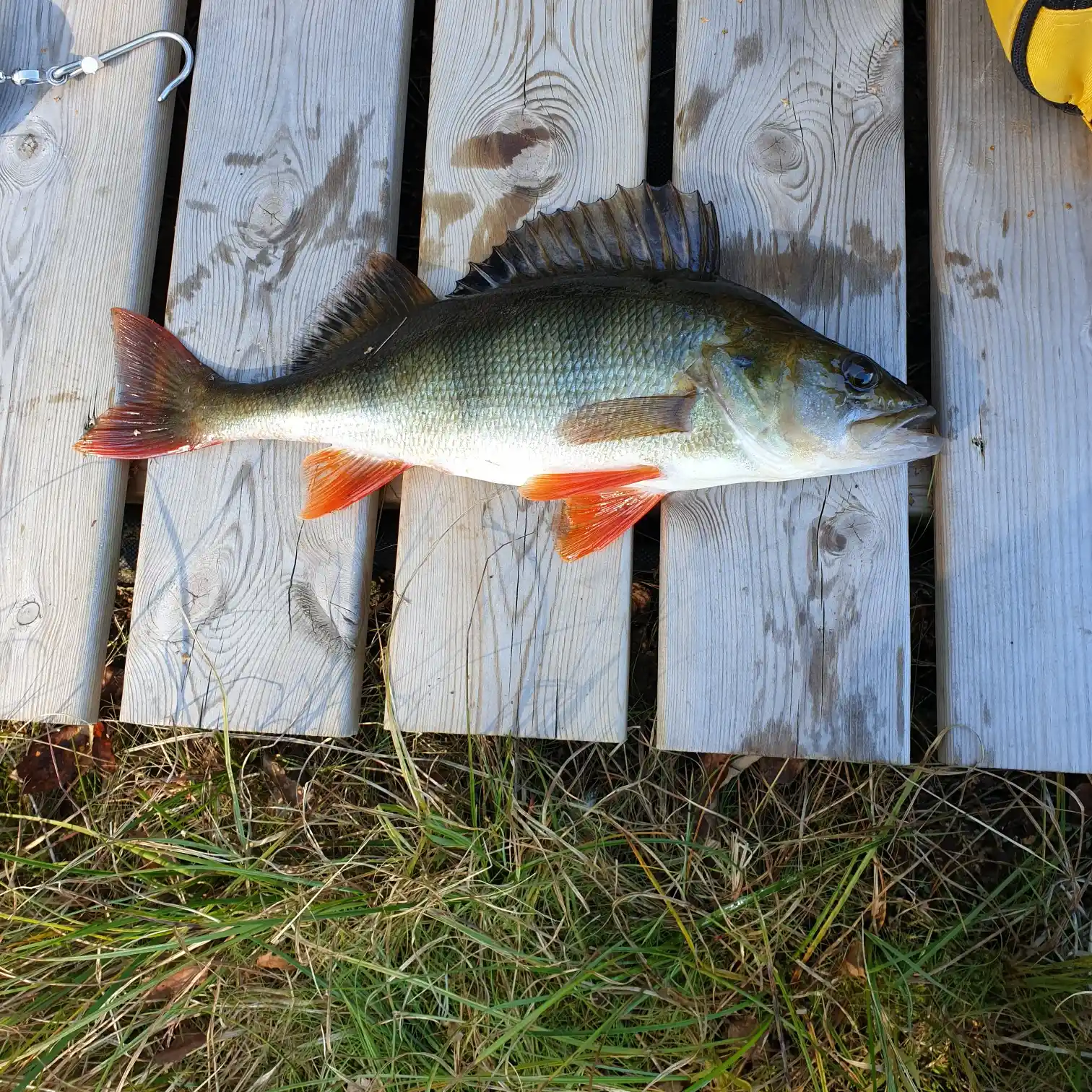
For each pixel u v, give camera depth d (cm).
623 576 54
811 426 50
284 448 56
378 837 57
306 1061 54
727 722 53
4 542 57
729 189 56
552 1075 51
